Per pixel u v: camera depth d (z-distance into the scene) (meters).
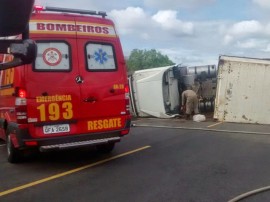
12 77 6.95
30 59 2.40
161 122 14.25
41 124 6.69
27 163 7.62
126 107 7.57
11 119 7.21
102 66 7.32
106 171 6.80
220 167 6.92
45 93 6.72
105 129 7.30
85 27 7.21
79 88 7.02
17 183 6.21
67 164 7.44
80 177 6.46
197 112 15.23
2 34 2.19
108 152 8.40
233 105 13.91
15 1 2.03
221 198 5.20
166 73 15.78
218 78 14.11
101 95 7.25
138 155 8.12
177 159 7.64
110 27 7.53
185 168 6.89
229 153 8.17
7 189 5.89
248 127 12.48
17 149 7.41
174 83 15.97
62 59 6.92
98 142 7.18
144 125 13.28
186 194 5.40
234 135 10.70
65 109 6.88
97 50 7.29
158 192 5.52
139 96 16.28
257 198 5.17
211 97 16.39
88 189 5.77
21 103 6.57
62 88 6.86
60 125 6.85
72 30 7.06
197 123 13.67
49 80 6.77
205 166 7.01
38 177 6.54
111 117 7.37
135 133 11.39
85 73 7.11
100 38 7.35
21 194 5.62
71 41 7.04
